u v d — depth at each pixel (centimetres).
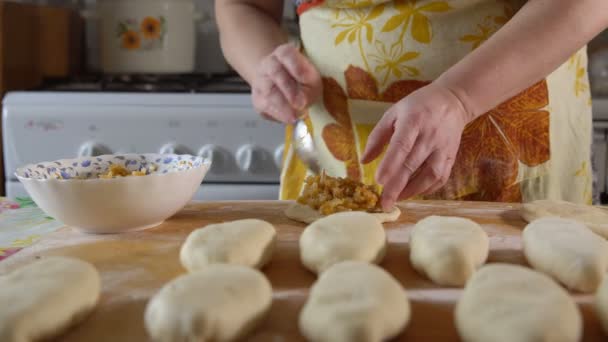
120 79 209
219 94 180
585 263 68
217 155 177
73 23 232
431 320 63
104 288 71
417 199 124
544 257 72
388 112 96
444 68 119
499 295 58
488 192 122
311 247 76
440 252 72
